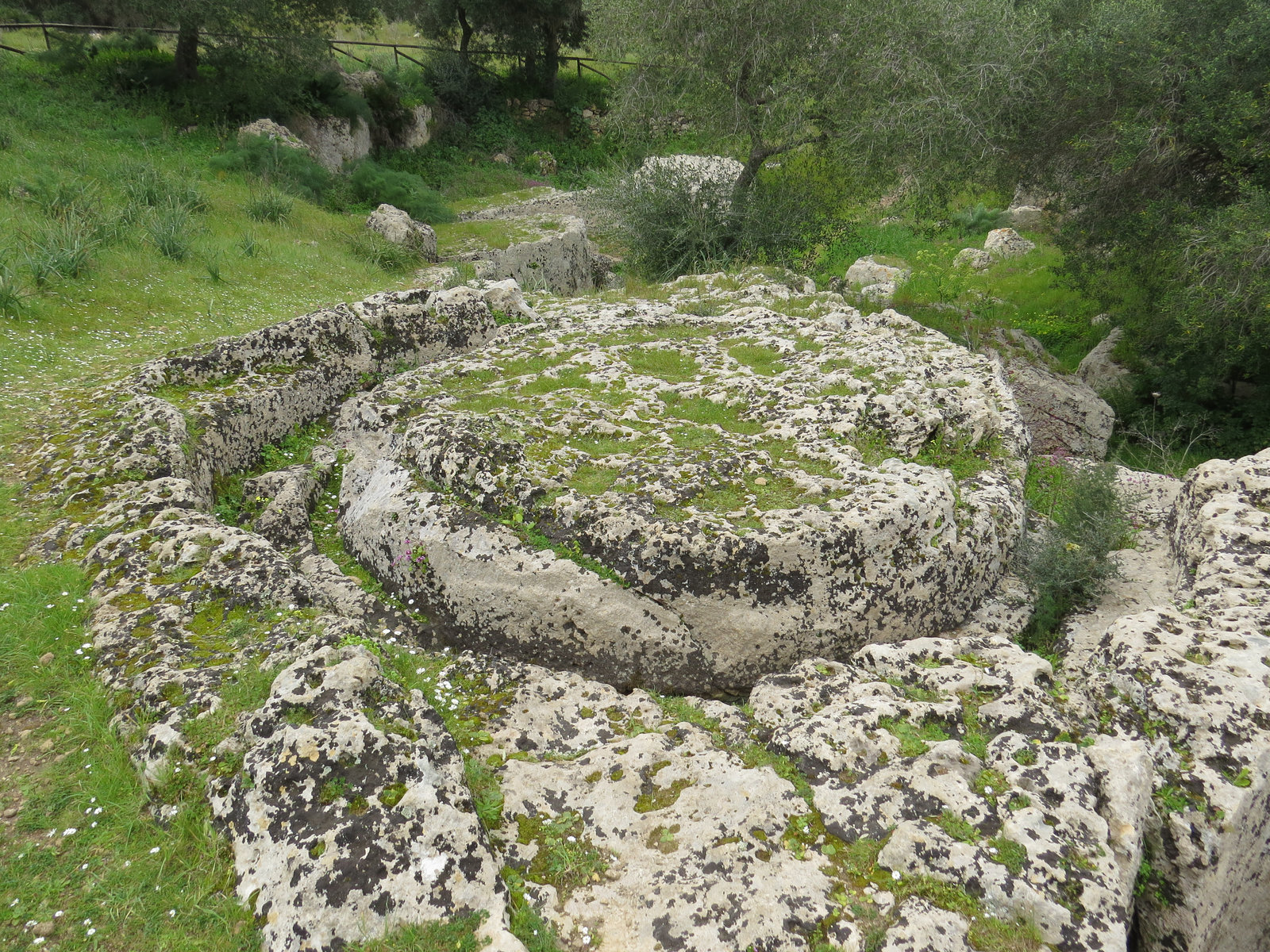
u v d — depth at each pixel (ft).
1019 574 19.56
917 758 12.32
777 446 20.72
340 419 24.66
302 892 9.83
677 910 10.50
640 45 55.11
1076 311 55.06
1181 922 12.38
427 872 10.16
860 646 16.93
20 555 16.51
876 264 65.46
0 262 31.86
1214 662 14.06
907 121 49.70
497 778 12.46
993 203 82.43
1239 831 12.32
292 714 11.87
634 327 31.01
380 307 30.09
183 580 15.75
